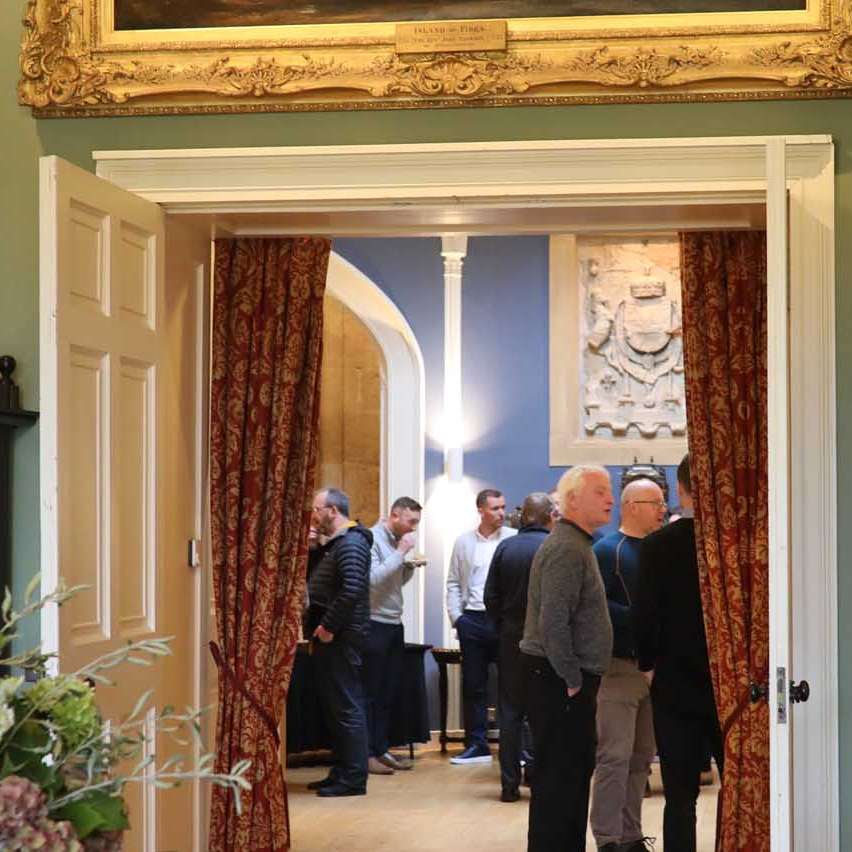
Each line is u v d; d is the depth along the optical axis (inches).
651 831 288.5
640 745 253.9
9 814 69.9
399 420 417.4
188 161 195.9
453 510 414.0
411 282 417.1
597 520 227.1
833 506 184.5
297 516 223.8
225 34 195.0
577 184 189.9
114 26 197.5
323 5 193.9
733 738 205.0
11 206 197.9
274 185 195.0
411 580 412.5
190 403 213.0
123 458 183.3
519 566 309.0
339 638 325.1
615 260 419.2
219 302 222.7
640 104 189.9
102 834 78.0
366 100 193.0
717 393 210.8
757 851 202.4
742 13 187.9
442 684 392.5
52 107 197.6
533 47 190.4
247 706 217.3
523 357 418.3
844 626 184.4
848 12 186.1
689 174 188.1
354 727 326.3
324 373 450.6
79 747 77.7
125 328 183.3
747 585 208.2
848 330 185.3
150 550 190.1
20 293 196.9
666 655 221.8
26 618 191.9
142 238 190.7
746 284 211.2
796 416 185.6
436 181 192.2
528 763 339.9
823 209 185.6
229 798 216.7
